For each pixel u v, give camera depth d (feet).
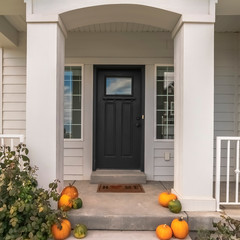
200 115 8.77
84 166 13.60
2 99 13.52
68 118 13.80
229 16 11.47
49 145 8.73
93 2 8.67
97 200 9.72
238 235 7.20
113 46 13.60
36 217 7.30
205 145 8.77
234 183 13.07
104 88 14.01
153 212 8.46
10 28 12.41
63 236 7.60
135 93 14.05
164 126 13.84
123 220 8.19
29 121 8.73
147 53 13.64
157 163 13.65
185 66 8.79
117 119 14.05
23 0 8.80
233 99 13.78
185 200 8.61
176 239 7.70
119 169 14.03
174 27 10.03
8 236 7.11
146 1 8.67
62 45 9.74
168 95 13.85
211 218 8.21
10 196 7.52
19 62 13.51
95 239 7.63
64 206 8.36
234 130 13.74
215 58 13.71
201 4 8.80
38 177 8.70
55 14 8.70
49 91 8.76
